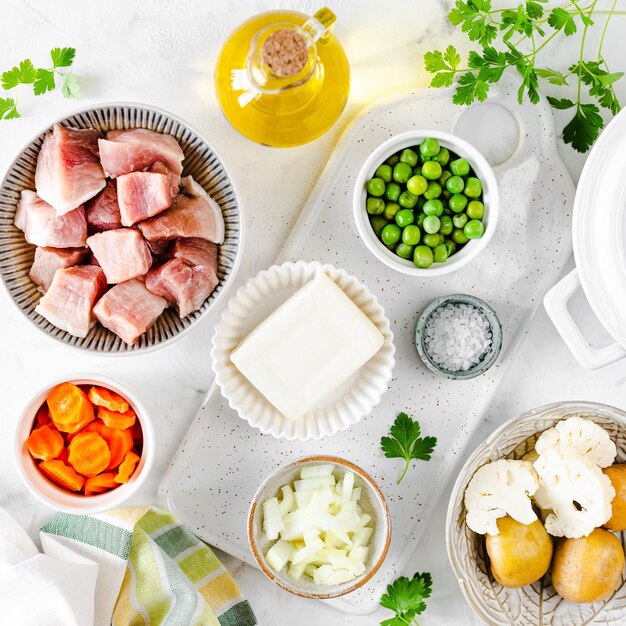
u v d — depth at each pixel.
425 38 1.40
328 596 1.31
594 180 1.26
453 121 1.39
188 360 1.44
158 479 1.46
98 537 1.39
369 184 1.33
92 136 1.29
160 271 1.29
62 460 1.34
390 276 1.43
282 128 1.27
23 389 1.44
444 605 1.51
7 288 1.28
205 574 1.42
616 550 1.33
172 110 1.40
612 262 1.26
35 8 1.35
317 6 1.37
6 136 1.38
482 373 1.39
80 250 1.32
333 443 1.44
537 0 1.38
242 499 1.44
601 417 1.36
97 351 1.29
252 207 1.42
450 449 1.45
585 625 1.42
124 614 1.41
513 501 1.32
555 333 1.48
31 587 1.35
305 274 1.33
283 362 1.28
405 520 1.46
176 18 1.36
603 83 1.32
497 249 1.42
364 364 1.36
